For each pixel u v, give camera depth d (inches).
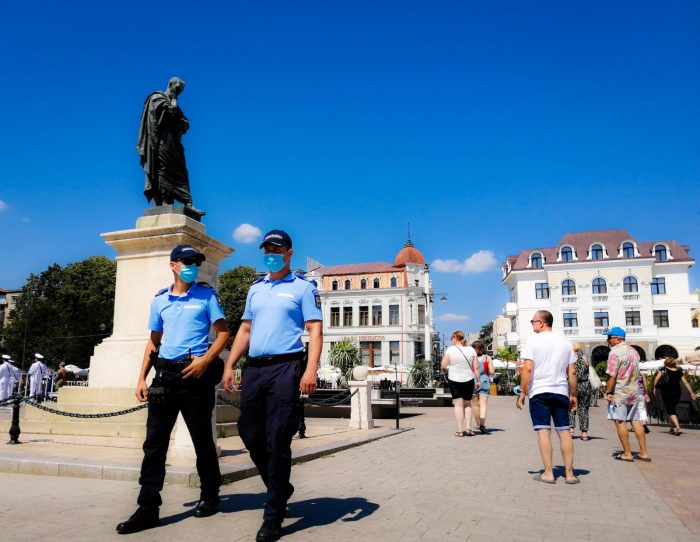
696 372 805.9
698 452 365.4
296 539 153.1
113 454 272.1
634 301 1987.0
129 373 356.5
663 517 188.5
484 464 296.4
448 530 165.5
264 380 163.8
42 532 155.9
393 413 767.1
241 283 2068.2
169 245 383.9
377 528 165.6
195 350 175.9
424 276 2475.4
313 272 2605.8
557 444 405.1
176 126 415.5
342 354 2060.8
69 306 1882.4
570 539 159.9
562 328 2032.5
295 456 289.7
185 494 207.0
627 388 327.9
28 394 767.1
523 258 2177.7
